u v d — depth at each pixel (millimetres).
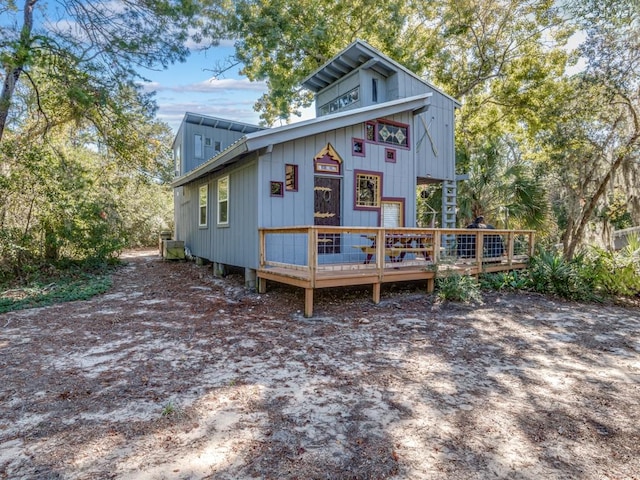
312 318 5695
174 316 5785
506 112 16547
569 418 2850
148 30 8609
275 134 6961
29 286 7758
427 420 2789
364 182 8695
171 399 3092
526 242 10672
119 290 7887
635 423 2791
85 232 9688
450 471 2203
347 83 10398
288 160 7633
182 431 2609
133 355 4125
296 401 3078
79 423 2701
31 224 8734
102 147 10953
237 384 3398
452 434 2602
